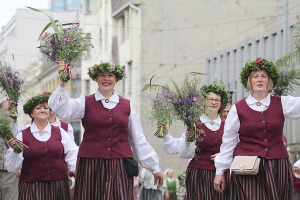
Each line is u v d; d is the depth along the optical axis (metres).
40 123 10.96
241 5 45.66
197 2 45.34
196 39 45.31
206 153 11.68
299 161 12.85
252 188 8.70
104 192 9.27
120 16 48.94
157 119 11.08
